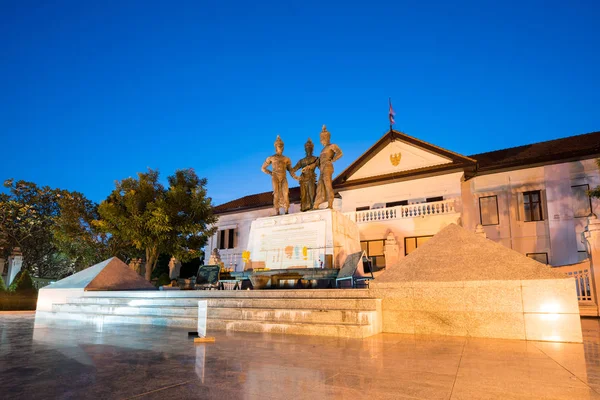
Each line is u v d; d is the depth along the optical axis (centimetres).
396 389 374
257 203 3672
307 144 1658
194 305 1035
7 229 3481
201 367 475
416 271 834
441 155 2836
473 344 649
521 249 2564
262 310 876
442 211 2627
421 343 660
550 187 2556
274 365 486
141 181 2520
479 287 753
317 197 1549
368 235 2792
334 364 490
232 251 3694
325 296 902
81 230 2722
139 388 380
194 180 2744
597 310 1334
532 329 702
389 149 3033
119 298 1195
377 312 799
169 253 2559
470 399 341
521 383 395
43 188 3806
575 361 507
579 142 2688
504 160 2734
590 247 1392
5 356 554
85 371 455
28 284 2295
